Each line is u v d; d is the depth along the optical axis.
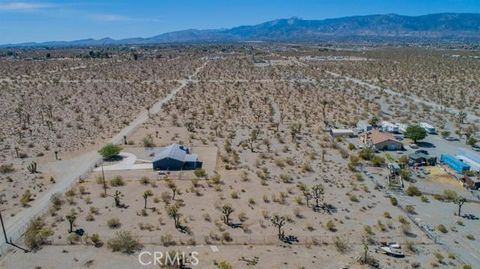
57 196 67.88
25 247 54.31
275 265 50.09
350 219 62.00
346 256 52.19
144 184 75.19
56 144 100.44
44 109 139.50
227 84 192.75
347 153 92.25
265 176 78.69
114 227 59.41
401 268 49.50
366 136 100.75
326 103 145.25
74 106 144.12
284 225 60.00
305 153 92.75
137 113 133.38
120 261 51.12
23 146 98.81
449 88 175.88
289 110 135.75
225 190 72.31
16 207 66.06
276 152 93.31
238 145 98.38
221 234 57.38
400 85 184.75
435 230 58.78
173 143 99.94
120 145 98.12
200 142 101.25
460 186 74.88
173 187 73.19
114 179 75.81
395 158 89.00
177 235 57.06
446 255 52.47
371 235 57.22
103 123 120.56
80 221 61.31
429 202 68.31
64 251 53.31
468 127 114.62
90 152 93.94
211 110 133.62
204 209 65.00
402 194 71.31
